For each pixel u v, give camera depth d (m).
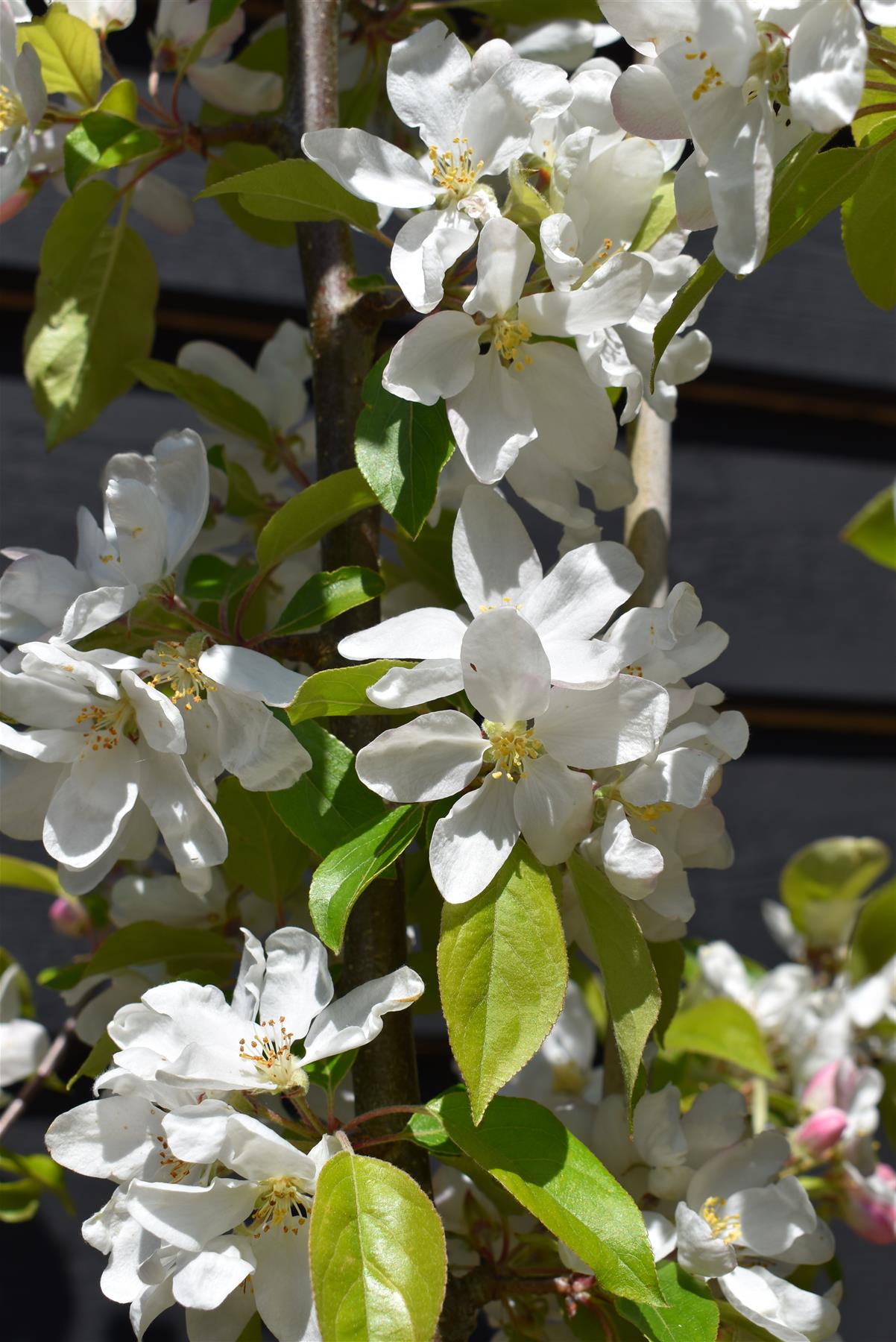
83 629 0.47
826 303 0.89
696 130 0.44
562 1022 0.58
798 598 0.88
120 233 0.57
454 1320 0.48
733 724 0.47
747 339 0.87
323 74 0.52
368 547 0.51
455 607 0.54
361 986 0.45
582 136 0.47
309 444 0.58
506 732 0.44
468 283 0.50
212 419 0.56
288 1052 0.45
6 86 0.52
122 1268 0.45
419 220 0.47
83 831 0.47
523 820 0.45
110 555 0.49
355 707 0.46
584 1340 0.48
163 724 0.46
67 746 0.47
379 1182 0.43
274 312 0.76
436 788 0.44
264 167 0.48
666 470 0.55
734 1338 0.48
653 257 0.49
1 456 0.72
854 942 0.63
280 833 0.52
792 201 0.46
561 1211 0.43
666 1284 0.47
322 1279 0.42
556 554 0.78
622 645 0.46
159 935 0.52
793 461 0.90
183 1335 0.70
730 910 0.85
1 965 0.60
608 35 0.57
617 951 0.45
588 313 0.46
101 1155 0.45
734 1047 0.59
